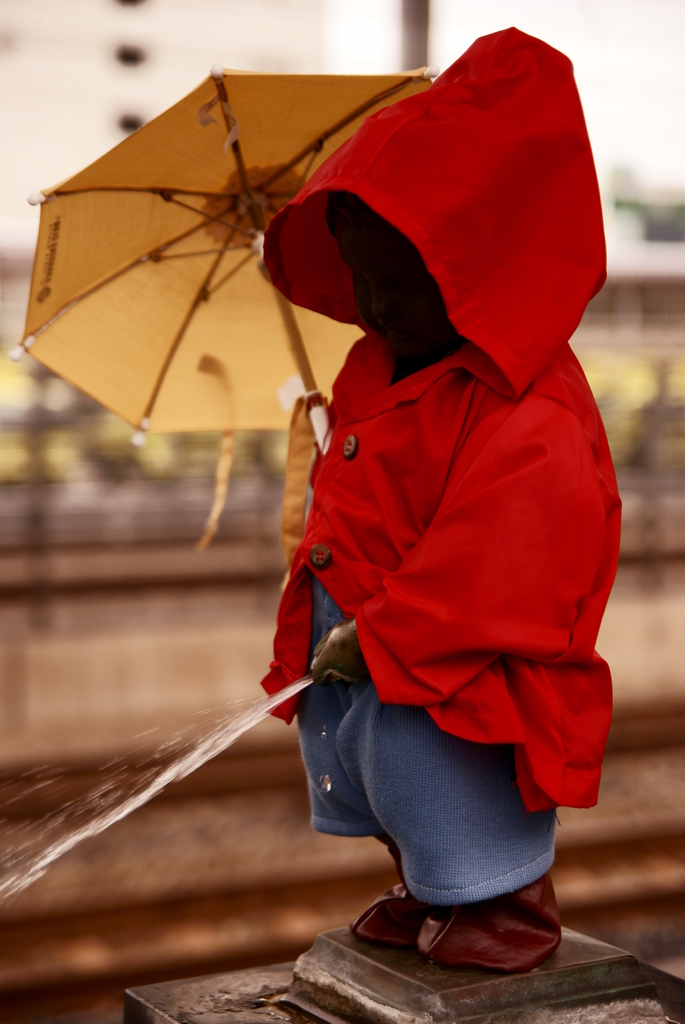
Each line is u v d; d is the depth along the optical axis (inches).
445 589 46.8
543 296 48.7
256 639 300.4
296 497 65.7
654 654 288.8
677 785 204.1
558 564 47.4
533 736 48.3
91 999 127.6
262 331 78.0
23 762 193.6
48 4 315.6
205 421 77.4
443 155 47.4
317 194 55.6
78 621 327.3
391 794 51.2
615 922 150.3
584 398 54.0
